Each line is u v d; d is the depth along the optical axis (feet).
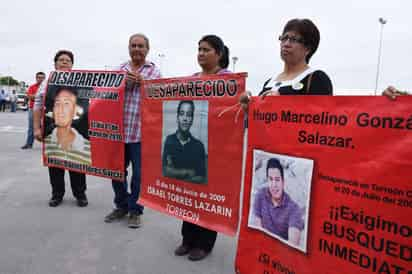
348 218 6.60
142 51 13.69
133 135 13.66
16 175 22.31
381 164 6.17
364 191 6.38
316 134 7.13
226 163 9.79
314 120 7.16
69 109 15.05
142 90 12.07
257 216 8.50
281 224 7.85
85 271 10.36
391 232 6.05
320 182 7.06
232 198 9.73
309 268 7.26
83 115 14.71
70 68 16.46
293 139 7.55
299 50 8.48
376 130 6.26
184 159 10.85
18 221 14.19
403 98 5.95
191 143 10.61
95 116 14.33
